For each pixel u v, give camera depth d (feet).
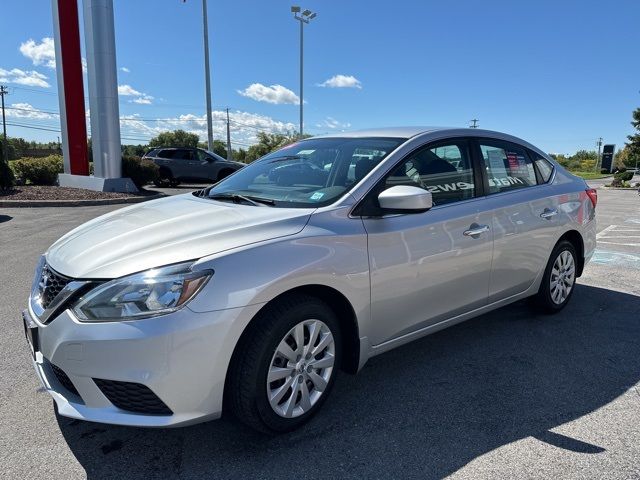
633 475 7.98
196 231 8.81
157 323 7.53
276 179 11.75
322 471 8.13
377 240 9.80
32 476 7.95
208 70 81.92
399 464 8.30
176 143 309.42
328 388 9.53
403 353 12.68
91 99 52.60
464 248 11.43
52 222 33.14
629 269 21.47
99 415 7.80
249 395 8.34
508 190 13.20
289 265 8.52
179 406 7.77
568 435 9.12
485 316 15.34
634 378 11.36
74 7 54.13
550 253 14.33
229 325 7.91
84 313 7.77
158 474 8.05
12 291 17.31
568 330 14.20
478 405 10.16
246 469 8.18
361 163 10.84
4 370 11.44
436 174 11.49
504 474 8.03
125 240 8.84
